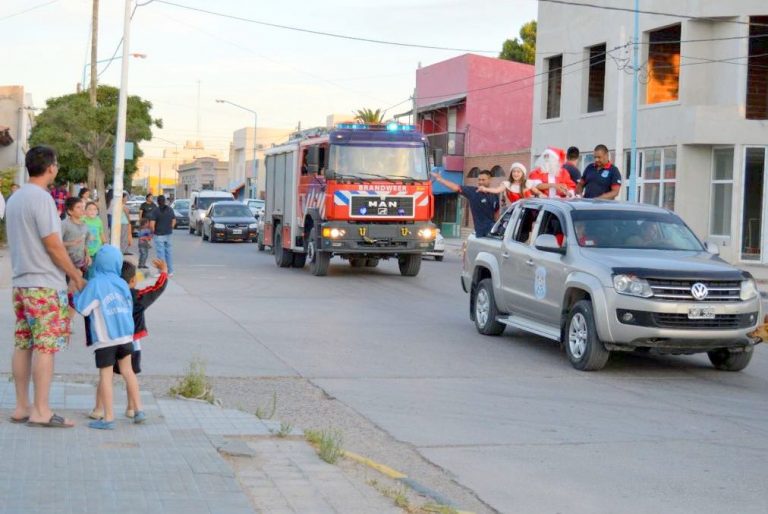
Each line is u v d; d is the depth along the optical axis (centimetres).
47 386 781
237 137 10825
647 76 3488
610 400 1067
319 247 2452
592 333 1209
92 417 823
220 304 1842
